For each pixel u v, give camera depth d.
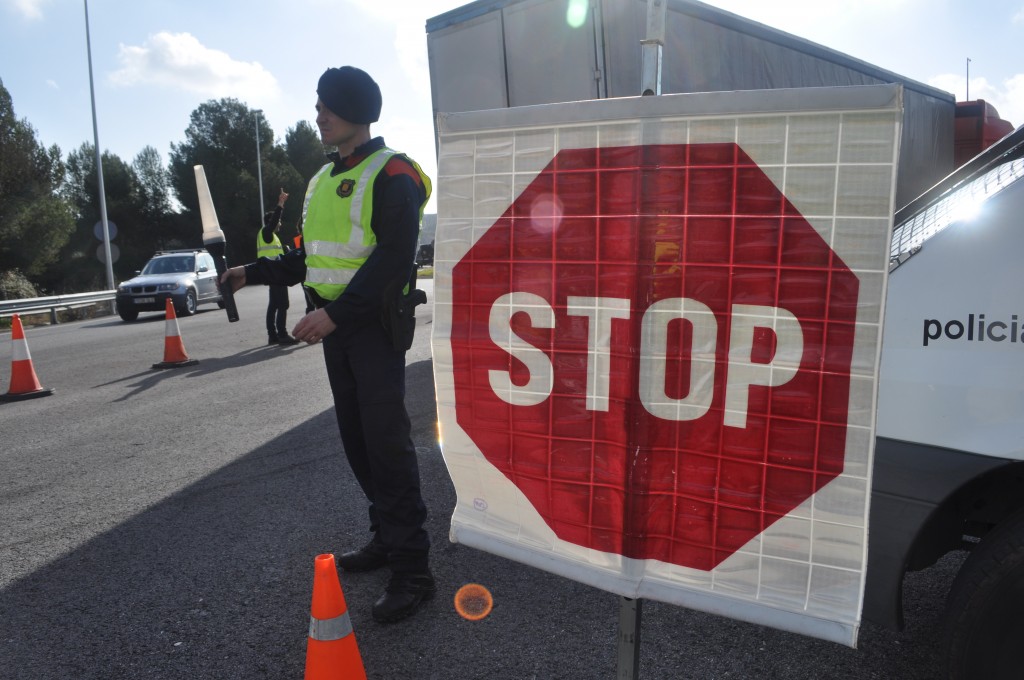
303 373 8.13
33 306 17.70
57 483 4.56
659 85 1.55
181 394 7.25
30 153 34.94
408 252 2.64
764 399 1.45
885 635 2.59
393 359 2.74
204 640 2.70
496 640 2.63
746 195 1.42
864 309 1.36
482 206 1.69
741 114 1.40
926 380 1.79
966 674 1.74
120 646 2.68
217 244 3.03
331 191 2.74
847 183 1.34
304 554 3.40
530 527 1.76
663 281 1.50
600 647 2.58
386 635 2.68
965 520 2.00
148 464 4.89
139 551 3.50
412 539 2.80
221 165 55.88
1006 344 1.71
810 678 2.36
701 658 2.49
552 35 5.83
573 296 1.60
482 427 1.77
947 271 1.79
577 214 1.58
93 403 7.00
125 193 56.88
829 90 1.33
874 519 1.85
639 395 1.55
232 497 4.18
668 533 1.59
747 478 1.49
